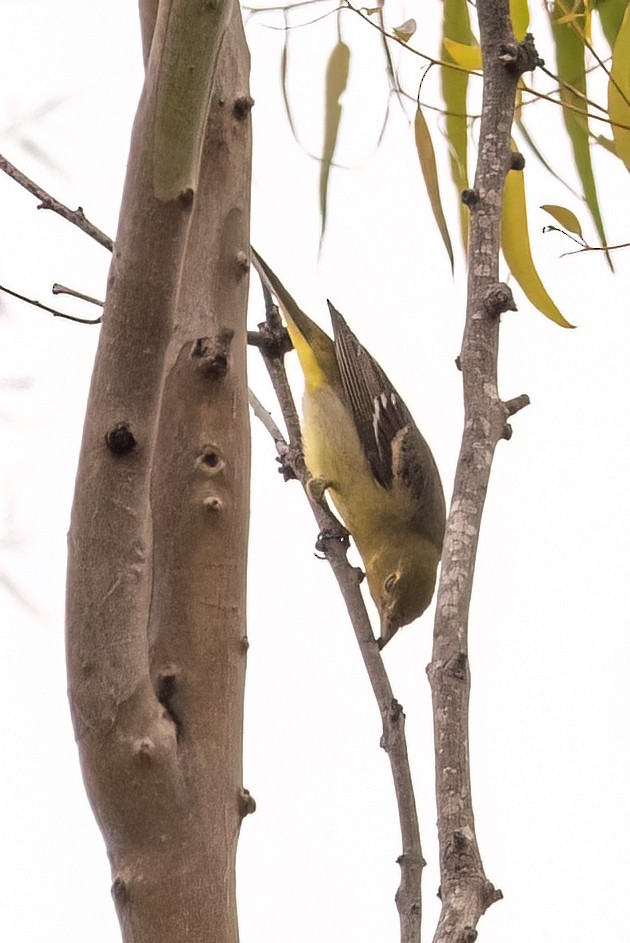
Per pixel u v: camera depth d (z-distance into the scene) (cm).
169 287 345
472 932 347
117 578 356
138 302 344
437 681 396
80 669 360
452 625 404
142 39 448
